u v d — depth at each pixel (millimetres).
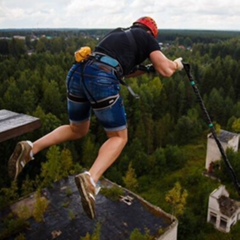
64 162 34875
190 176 41969
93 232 21750
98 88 4535
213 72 74375
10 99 56625
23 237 20891
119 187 26672
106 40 4855
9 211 24594
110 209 23984
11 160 4902
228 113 61719
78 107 5066
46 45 139875
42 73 81625
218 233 32344
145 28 5195
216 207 32656
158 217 23172
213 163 43156
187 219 32406
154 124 55562
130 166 39156
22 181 40219
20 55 105750
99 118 4719
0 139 5430
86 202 4090
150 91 64000
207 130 59625
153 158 44812
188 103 66750
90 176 4227
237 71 76625
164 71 4949
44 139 5145
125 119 4805
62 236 21500
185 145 54719
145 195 39375
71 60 94438
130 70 5102
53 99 58438
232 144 43438
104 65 4613
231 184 40250
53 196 26234
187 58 105188
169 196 33062
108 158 4527
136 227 22109
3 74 79438
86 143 45375
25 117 5996
